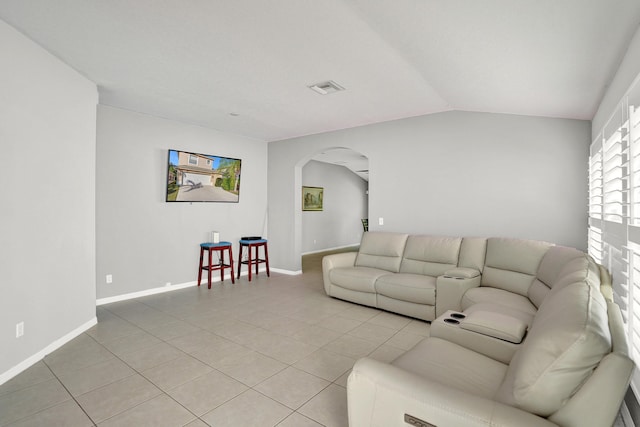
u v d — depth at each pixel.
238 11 2.07
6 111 2.30
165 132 4.67
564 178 3.48
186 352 2.73
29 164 2.51
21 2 2.03
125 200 4.28
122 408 1.96
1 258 2.26
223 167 5.38
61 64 2.85
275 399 2.06
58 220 2.82
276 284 5.16
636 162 1.69
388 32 2.23
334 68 2.92
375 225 4.88
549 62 2.16
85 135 3.19
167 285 4.73
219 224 5.42
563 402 1.00
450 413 1.07
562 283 1.67
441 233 4.27
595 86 2.42
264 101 3.87
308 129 5.29
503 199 3.83
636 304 1.63
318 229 9.11
